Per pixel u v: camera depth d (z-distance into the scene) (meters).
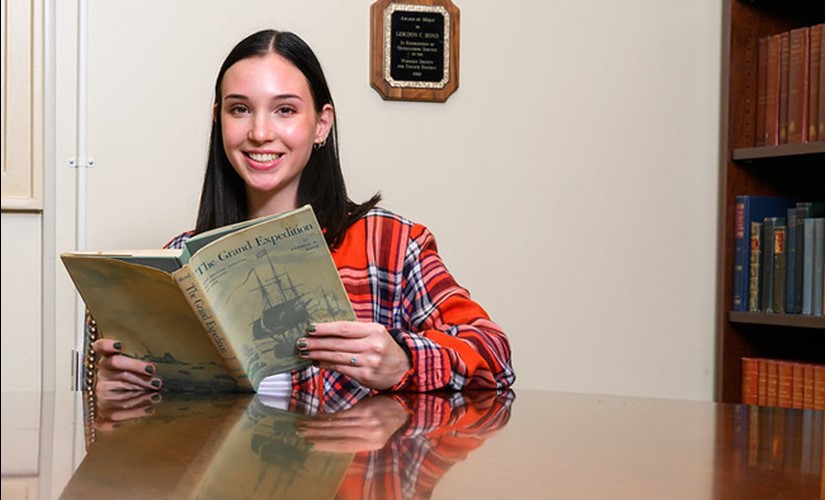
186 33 2.45
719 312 2.84
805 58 2.58
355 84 2.57
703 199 2.88
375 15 2.57
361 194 2.59
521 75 2.71
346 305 1.38
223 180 1.88
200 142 2.46
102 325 1.40
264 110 1.74
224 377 1.39
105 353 1.41
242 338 1.34
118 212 2.41
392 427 1.03
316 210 1.82
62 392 1.43
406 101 2.62
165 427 1.01
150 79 2.43
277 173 1.75
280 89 1.74
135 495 0.67
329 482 0.71
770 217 2.71
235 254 1.29
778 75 2.67
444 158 2.65
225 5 2.47
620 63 2.80
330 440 0.92
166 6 2.44
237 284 1.31
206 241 1.31
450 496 0.67
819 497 0.68
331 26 2.55
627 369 2.83
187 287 1.27
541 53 2.73
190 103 2.45
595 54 2.78
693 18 2.86
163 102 2.44
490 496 0.67
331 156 1.85
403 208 2.62
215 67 2.47
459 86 2.66
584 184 2.78
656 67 2.83
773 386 2.65
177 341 1.36
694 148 2.87
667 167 2.85
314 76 1.80
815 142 2.49
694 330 2.88
